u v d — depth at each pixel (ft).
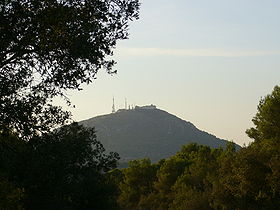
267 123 130.41
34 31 38.68
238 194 133.59
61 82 41.22
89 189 66.28
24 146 40.93
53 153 42.16
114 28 41.24
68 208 62.69
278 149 123.75
